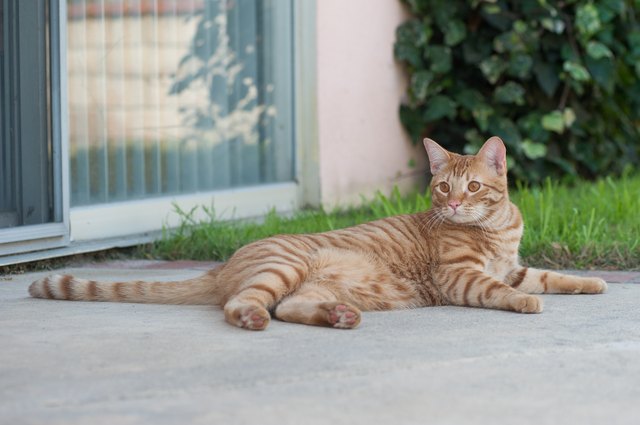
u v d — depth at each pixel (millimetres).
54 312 5266
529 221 7844
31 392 3768
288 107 9531
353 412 3525
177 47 8453
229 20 8961
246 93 9180
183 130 8547
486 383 3920
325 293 5418
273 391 3785
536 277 6004
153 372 4035
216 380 3920
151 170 8273
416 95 10227
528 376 4031
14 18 6914
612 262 6953
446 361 4238
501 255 5957
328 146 9617
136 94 8109
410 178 10602
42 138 7105
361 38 9906
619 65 11281
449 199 5812
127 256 7605
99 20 7746
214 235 7691
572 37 10414
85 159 7715
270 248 5398
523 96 10586
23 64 6977
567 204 8734
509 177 10500
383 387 3842
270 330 4848
